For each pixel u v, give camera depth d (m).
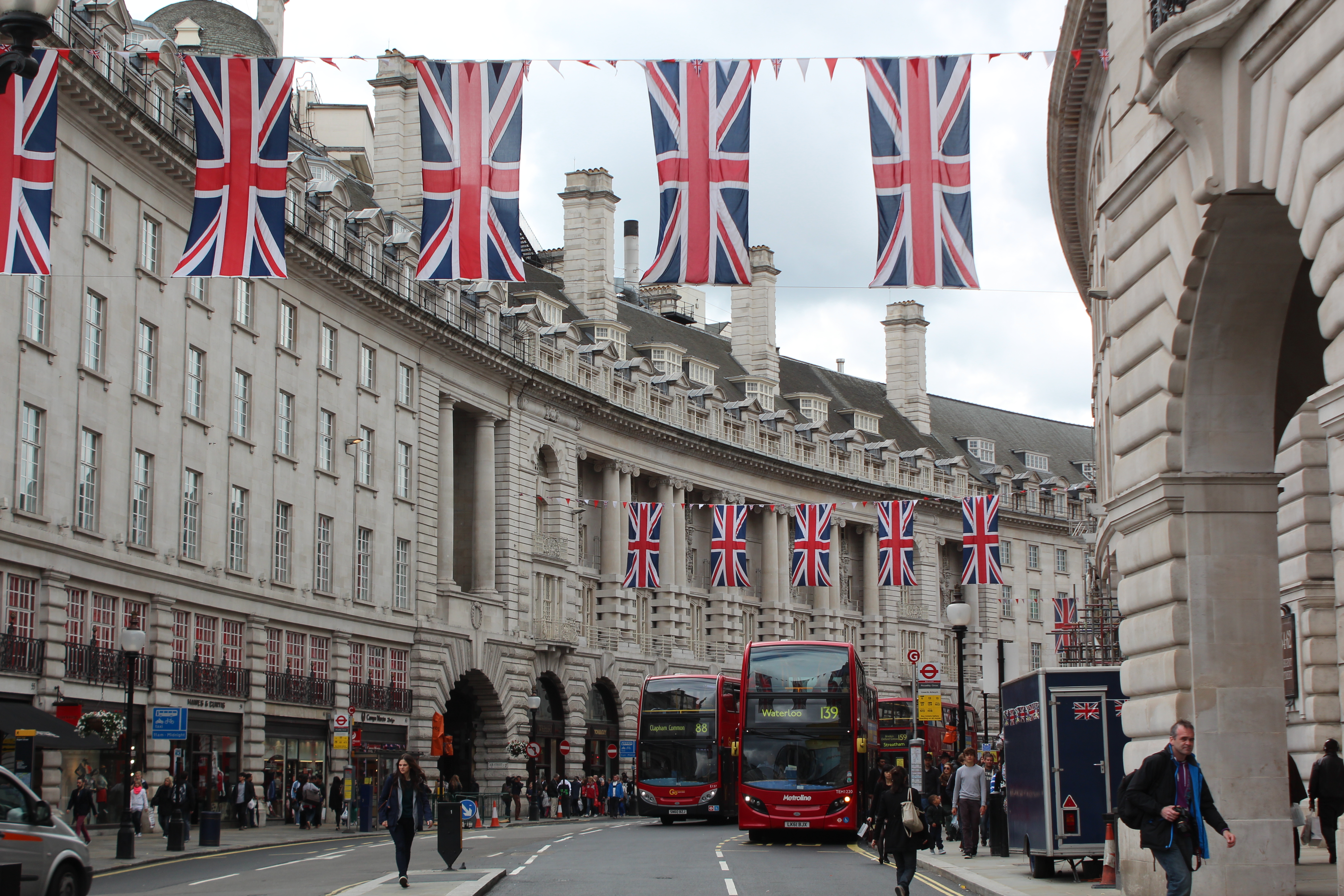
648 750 46.91
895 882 23.64
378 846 34.81
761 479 79.38
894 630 87.75
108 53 38.44
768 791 34.53
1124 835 19.06
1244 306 17.86
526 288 68.50
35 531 34.44
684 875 24.86
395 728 52.19
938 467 94.38
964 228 21.67
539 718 62.22
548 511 64.12
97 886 24.42
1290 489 26.70
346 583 49.91
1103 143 28.11
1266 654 18.34
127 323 39.03
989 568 52.88
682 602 72.75
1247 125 15.97
